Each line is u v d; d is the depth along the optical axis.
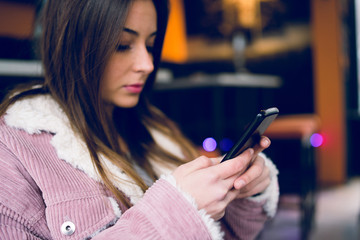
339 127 4.24
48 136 0.62
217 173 0.52
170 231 0.48
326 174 4.33
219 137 2.87
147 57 0.68
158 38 0.77
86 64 0.63
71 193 0.56
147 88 0.87
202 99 3.48
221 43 4.93
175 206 0.50
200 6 5.02
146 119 0.89
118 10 0.61
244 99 4.16
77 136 0.63
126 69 0.67
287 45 4.41
